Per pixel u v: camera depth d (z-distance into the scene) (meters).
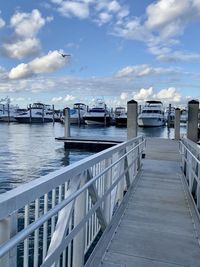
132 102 10.77
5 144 25.38
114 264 3.13
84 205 2.76
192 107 9.79
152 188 6.29
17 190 1.65
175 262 3.21
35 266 2.21
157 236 3.87
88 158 3.00
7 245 1.45
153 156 10.70
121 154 5.11
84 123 58.62
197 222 4.37
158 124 48.16
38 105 74.62
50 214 1.89
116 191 5.05
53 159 17.30
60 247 2.14
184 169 7.90
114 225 4.18
